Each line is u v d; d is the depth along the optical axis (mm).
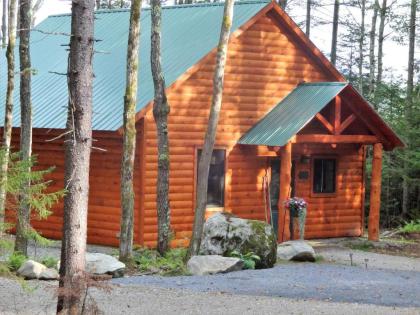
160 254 20297
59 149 23938
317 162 26438
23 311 12508
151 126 22469
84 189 11148
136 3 18266
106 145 23125
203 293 14297
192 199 23609
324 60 26375
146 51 25375
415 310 13273
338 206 26891
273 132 23984
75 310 10883
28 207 13305
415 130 32406
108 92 23859
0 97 26125
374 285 15922
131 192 18703
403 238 27703
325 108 25109
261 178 25266
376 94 36938
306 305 13398
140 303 13305
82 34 10984
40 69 27156
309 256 20219
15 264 16031
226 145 24391
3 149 11594
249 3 25641
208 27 25438
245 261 17922
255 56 25062
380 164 25750
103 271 16297
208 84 23844
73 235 11109
